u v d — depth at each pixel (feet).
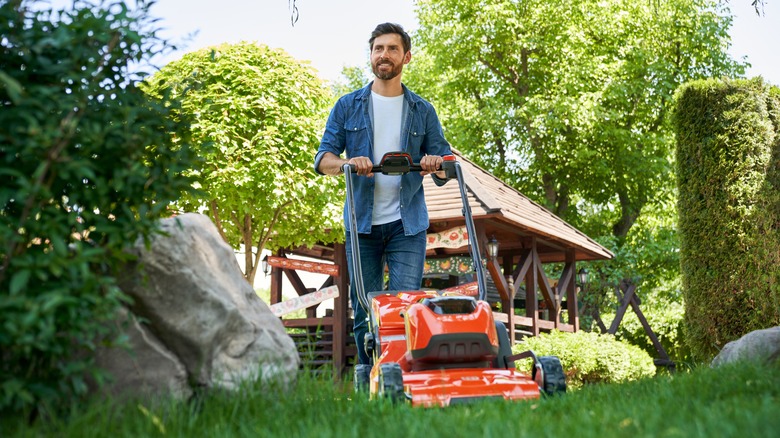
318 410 10.57
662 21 79.97
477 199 39.78
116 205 10.19
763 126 31.73
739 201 31.55
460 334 12.75
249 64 40.29
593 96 73.61
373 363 15.58
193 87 11.44
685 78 84.58
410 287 17.07
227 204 38.34
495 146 85.61
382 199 17.25
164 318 10.67
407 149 17.52
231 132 38.06
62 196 9.84
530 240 47.03
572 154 78.43
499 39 78.89
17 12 9.12
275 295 47.67
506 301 44.01
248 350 11.46
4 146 8.97
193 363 10.82
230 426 9.27
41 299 7.87
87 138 8.77
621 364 40.55
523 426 8.19
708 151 32.55
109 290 8.86
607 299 76.95
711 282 31.91
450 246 39.86
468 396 11.85
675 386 12.26
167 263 10.72
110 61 9.93
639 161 78.33
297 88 40.34
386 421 9.21
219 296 11.09
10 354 9.02
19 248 8.92
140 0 9.61
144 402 10.16
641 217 89.92
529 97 78.28
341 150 18.11
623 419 8.63
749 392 11.23
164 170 10.47
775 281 29.86
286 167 38.47
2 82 8.66
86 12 9.16
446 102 82.79
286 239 43.80
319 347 45.80
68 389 9.27
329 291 39.17
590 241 57.52
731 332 31.27
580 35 75.10
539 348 39.88
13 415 9.24
